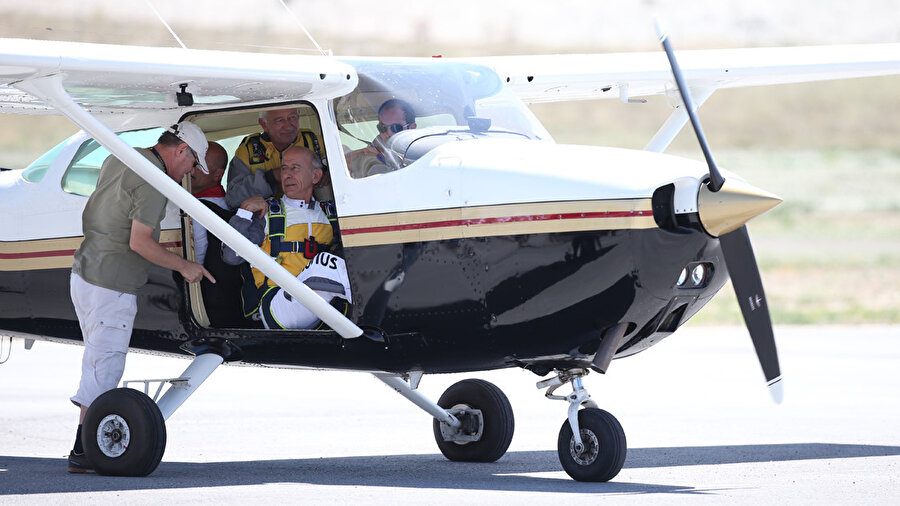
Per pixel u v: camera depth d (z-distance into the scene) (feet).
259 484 77.71
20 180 92.84
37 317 93.15
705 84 104.63
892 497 72.84
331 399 138.00
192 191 85.66
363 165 79.41
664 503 69.87
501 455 91.35
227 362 86.22
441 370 80.84
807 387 144.36
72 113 75.51
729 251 76.18
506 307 75.61
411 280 77.56
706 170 73.41
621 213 72.28
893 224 449.89
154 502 69.56
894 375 156.35
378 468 87.86
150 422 79.77
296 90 80.33
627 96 102.58
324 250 82.99
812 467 86.28
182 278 85.05
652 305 74.13
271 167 85.61
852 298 287.89
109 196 82.28
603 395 139.85
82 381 83.51
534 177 74.69
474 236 75.46
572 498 71.36
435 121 80.59
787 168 599.98
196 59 76.02
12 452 97.86
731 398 135.74
